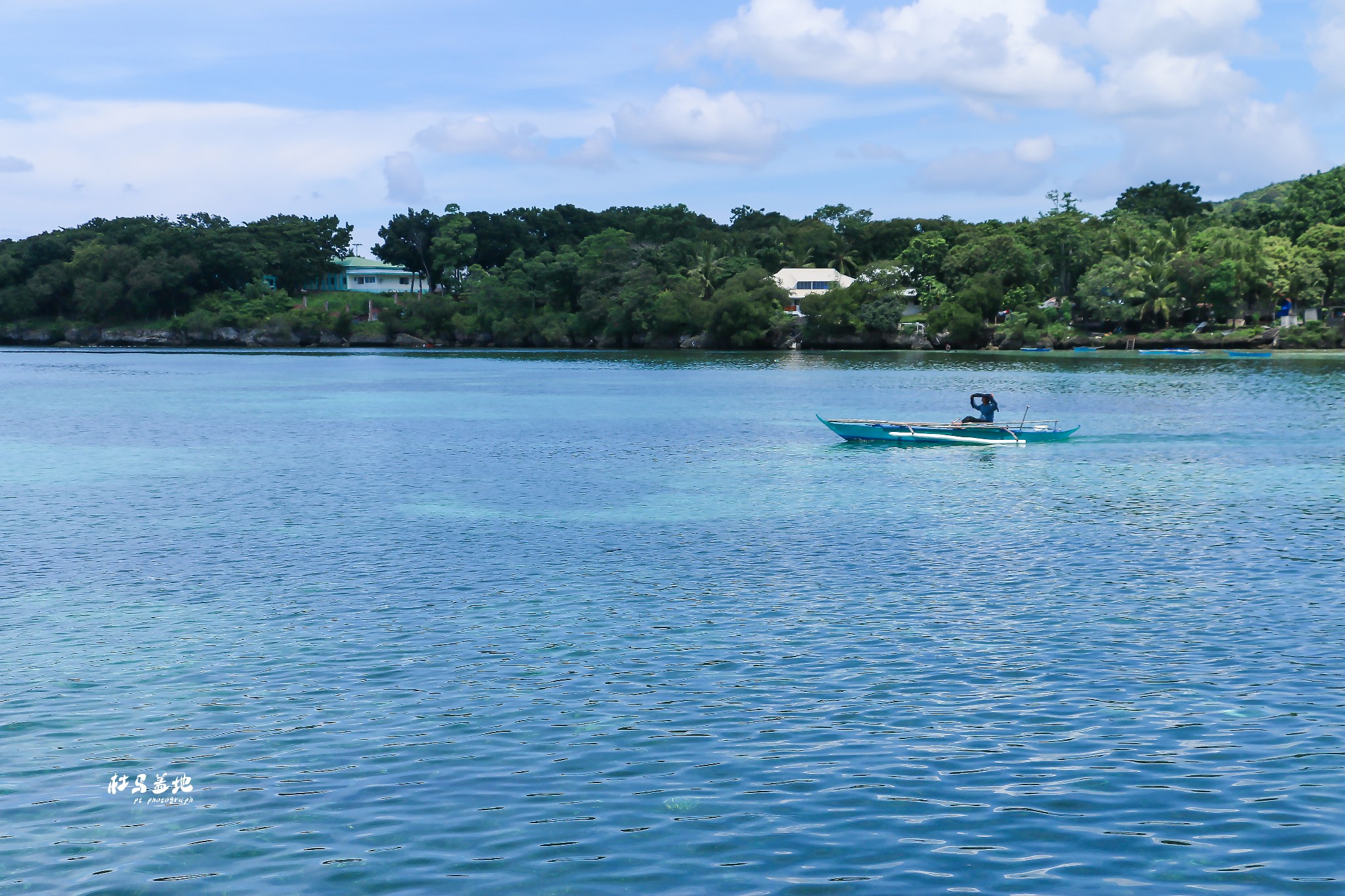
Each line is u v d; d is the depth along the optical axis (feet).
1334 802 50.70
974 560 105.19
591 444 206.69
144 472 170.30
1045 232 647.56
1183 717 61.98
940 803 51.31
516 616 84.69
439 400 319.68
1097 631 79.71
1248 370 429.79
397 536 118.42
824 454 190.19
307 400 323.78
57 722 62.44
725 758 56.80
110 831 49.42
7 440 216.13
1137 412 263.70
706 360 560.20
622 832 48.70
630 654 74.69
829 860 46.06
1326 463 174.50
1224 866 45.11
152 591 93.35
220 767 56.29
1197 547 110.73
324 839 48.49
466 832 48.91
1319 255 586.86
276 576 98.89
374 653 75.20
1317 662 71.67
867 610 86.07
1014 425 215.31
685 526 124.06
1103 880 44.24
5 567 102.99
